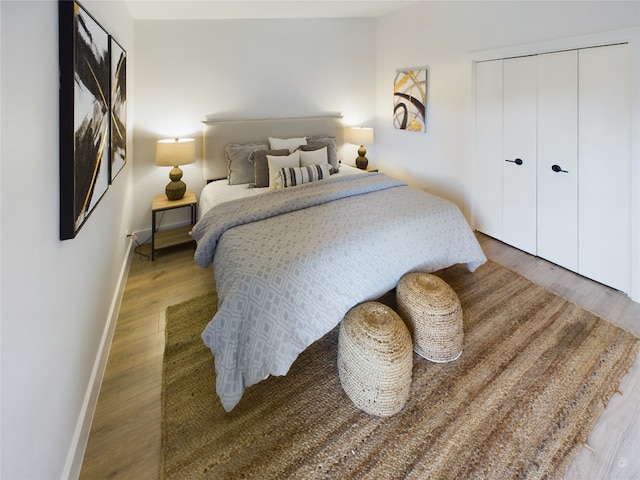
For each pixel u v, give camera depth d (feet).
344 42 13.98
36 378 3.16
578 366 5.70
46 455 3.37
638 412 4.83
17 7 2.82
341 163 14.78
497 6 9.66
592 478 4.01
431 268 7.23
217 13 10.82
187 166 11.83
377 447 4.45
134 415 5.04
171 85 11.12
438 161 12.60
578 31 7.86
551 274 8.99
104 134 5.72
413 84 13.01
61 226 3.84
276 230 6.43
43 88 3.34
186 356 6.20
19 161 2.86
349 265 5.78
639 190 7.35
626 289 7.93
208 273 9.43
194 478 4.11
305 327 5.09
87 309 5.08
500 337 6.49
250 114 12.62
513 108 9.80
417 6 12.37
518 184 10.09
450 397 5.17
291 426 4.79
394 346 4.81
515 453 4.30
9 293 2.67
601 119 7.82
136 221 11.20
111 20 7.06
